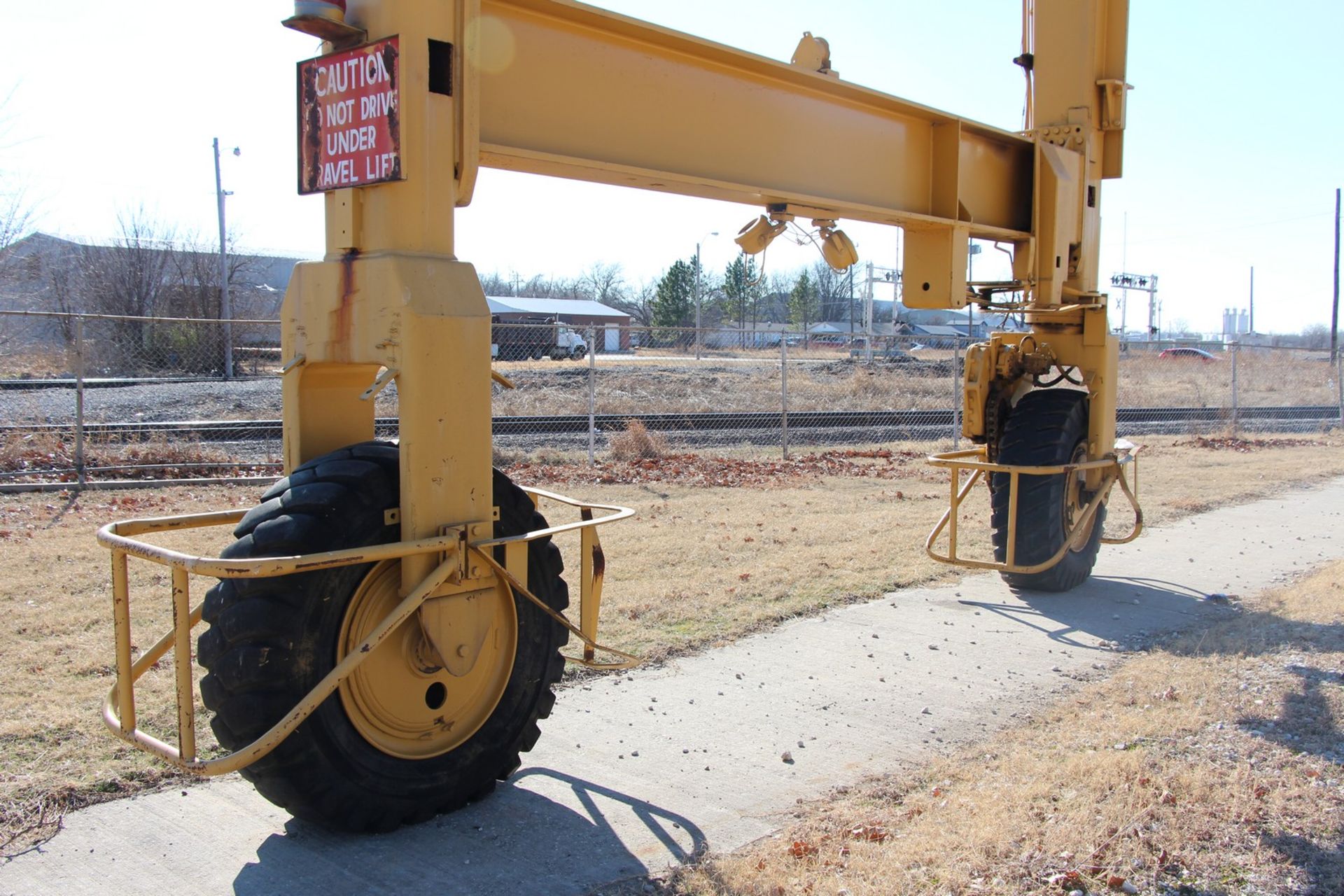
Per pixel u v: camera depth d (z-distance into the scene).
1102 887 3.38
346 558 3.33
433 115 3.69
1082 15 7.66
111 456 12.12
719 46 4.80
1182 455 16.17
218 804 4.03
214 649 3.44
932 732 4.88
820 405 22.72
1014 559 7.30
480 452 3.78
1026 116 8.12
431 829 3.87
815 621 6.82
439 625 3.72
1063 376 8.02
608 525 9.68
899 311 74.50
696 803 4.11
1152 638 6.48
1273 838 3.71
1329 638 6.32
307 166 3.89
